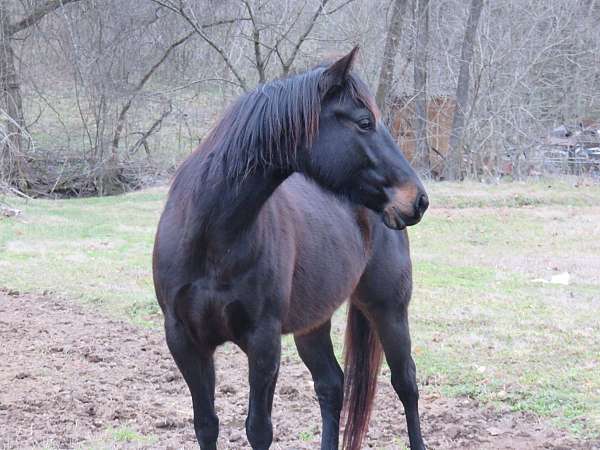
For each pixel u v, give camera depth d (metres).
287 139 3.59
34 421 5.40
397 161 3.64
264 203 3.70
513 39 23.08
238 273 3.63
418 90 21.70
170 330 3.79
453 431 5.38
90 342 7.59
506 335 7.80
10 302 9.03
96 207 16.97
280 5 17.61
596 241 14.02
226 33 19.72
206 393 3.83
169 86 22.67
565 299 9.53
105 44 21.86
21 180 20.69
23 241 12.54
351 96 3.61
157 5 21.11
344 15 18.94
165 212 3.90
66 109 24.12
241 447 5.08
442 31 25.06
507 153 23.34
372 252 4.73
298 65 18.48
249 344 3.74
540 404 5.91
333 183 3.66
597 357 7.08
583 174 23.47
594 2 24.83
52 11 21.83
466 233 14.61
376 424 5.64
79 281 10.01
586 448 5.06
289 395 6.19
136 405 5.82
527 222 15.75
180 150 23.00
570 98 26.02
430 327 8.14
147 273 10.56
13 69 21.14
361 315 4.96
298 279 4.09
